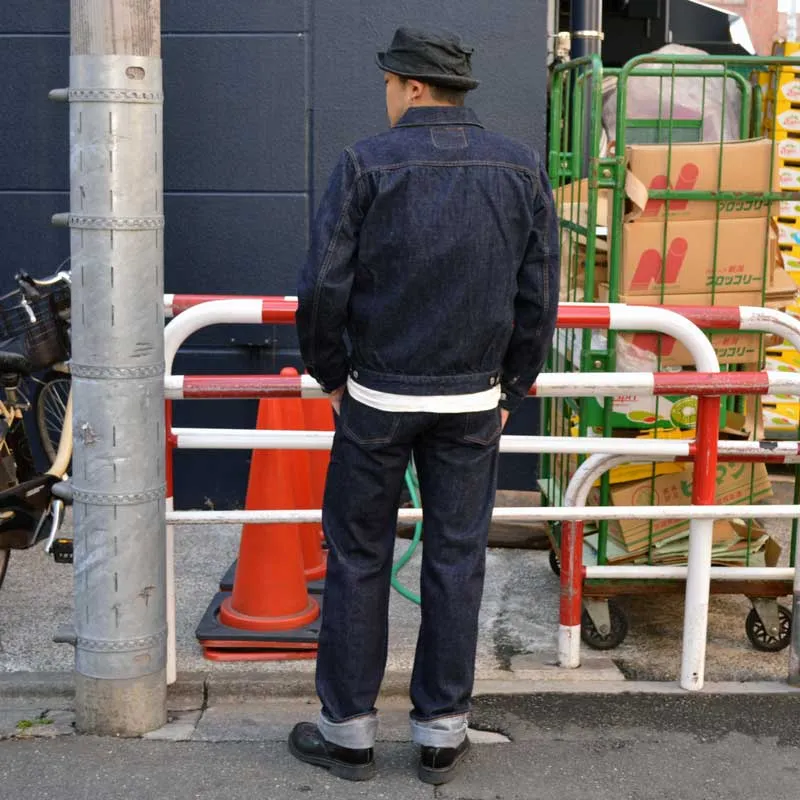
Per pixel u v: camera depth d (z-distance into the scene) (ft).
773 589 13.64
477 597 10.82
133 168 10.96
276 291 18.28
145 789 10.87
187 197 18.10
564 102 17.76
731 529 14.02
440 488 10.62
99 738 11.78
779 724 12.19
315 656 13.41
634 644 14.16
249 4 17.65
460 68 10.09
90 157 10.89
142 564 11.57
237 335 18.29
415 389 10.15
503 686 12.94
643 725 12.14
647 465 14.01
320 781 11.05
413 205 9.83
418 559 16.97
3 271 18.44
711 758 11.51
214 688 12.73
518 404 10.85
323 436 12.20
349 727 10.97
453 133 10.02
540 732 11.99
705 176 13.29
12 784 10.93
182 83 17.84
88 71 10.80
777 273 14.03
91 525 11.41
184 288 18.30
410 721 11.21
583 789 10.93
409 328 10.04
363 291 10.12
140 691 11.78
